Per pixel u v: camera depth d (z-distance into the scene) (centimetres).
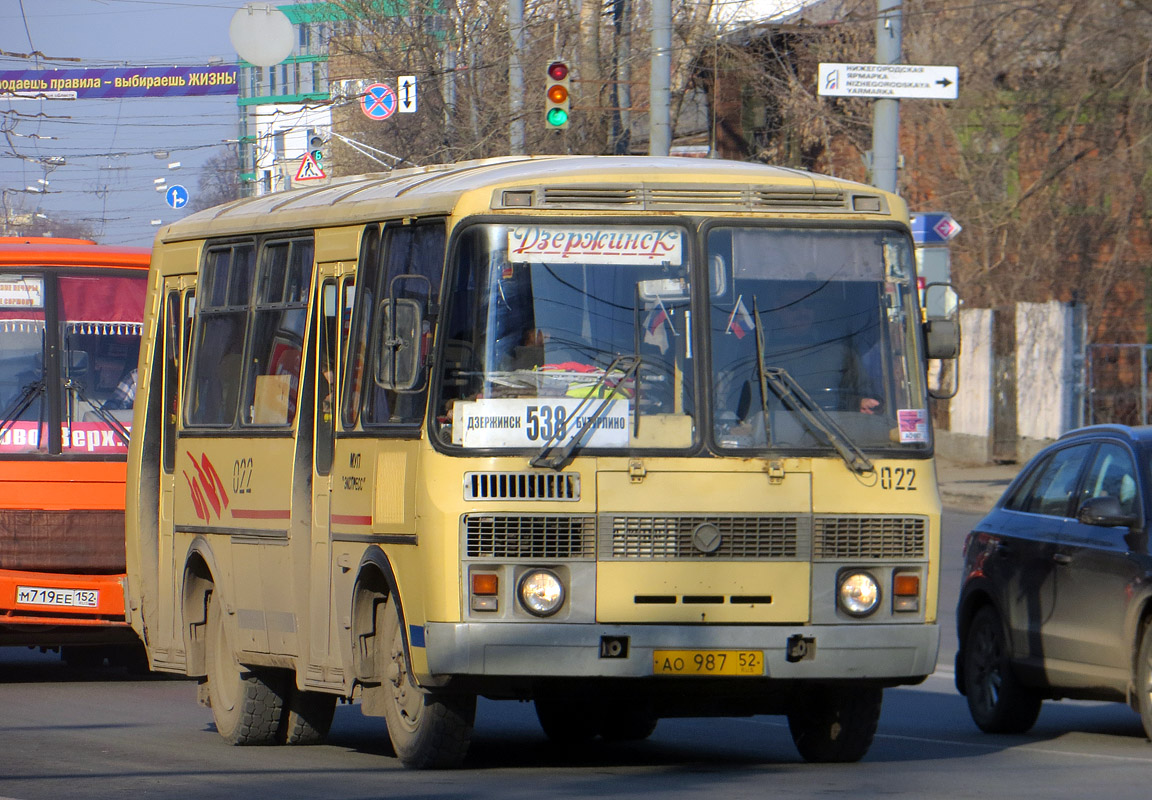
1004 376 11025
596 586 2592
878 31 6706
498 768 2898
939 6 10750
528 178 2717
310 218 3184
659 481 2627
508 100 12556
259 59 10612
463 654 2562
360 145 13900
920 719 3819
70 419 4275
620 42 12706
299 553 3078
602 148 12756
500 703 4306
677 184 2739
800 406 2700
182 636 3559
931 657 2717
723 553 2631
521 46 10838
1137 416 10881
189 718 3769
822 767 2897
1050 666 3356
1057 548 3372
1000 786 2594
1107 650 3191
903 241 2817
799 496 2666
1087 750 3191
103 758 3036
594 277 2686
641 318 2683
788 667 2636
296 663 3091
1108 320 11438
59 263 4322
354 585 2855
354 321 2962
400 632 2717
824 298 2759
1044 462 3638
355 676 2864
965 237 11250
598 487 2609
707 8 13262
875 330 2773
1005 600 3522
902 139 11606
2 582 4106
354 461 2897
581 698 2709
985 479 10075
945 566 6712
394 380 2662
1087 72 9725
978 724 3594
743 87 13850
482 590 2577
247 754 3145
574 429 2623
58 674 4716
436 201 2755
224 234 3512
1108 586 3197
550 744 3425
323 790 2594
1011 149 10881
